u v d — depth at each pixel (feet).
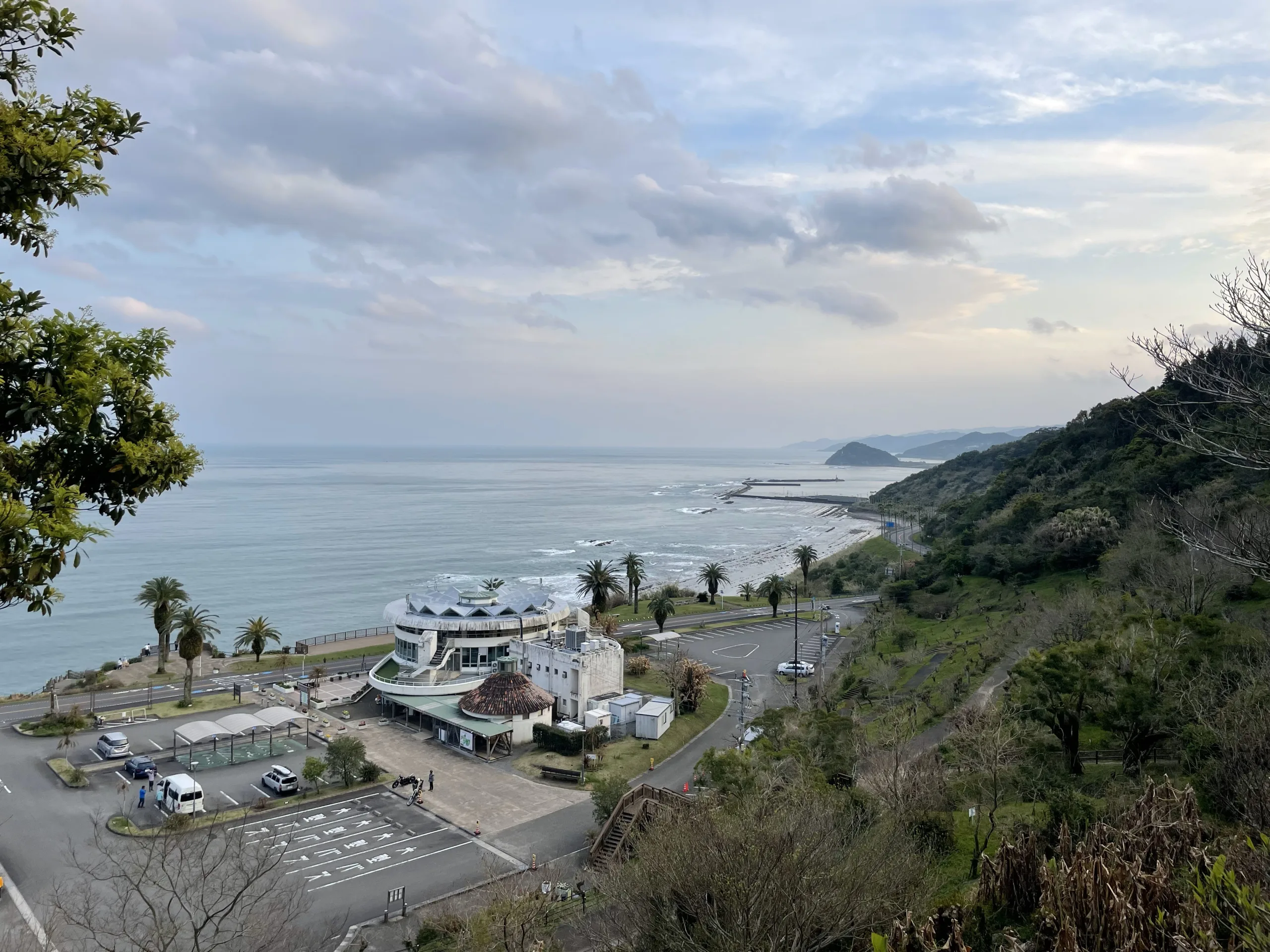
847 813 136.67
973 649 314.76
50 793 220.02
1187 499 325.83
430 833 204.44
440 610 334.03
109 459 57.82
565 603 409.08
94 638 505.25
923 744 215.72
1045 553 406.21
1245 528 118.73
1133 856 100.42
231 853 138.21
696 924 102.53
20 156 51.49
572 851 195.62
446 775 244.83
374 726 289.74
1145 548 283.38
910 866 112.27
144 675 354.54
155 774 232.73
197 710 302.66
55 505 51.75
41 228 57.06
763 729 229.04
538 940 130.82
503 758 261.03
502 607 339.98
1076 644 194.49
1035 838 119.65
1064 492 493.77
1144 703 169.48
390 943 153.99
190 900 120.26
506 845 198.59
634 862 126.93
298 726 269.23
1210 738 150.82
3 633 514.27
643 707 291.38
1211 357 101.30
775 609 492.95
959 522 616.39
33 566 50.47
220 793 224.53
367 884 177.06
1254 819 112.78
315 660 388.37
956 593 427.33
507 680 284.61
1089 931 83.56
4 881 167.12
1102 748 195.72
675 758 267.59
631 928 115.96
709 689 345.51
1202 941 66.39
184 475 62.59
